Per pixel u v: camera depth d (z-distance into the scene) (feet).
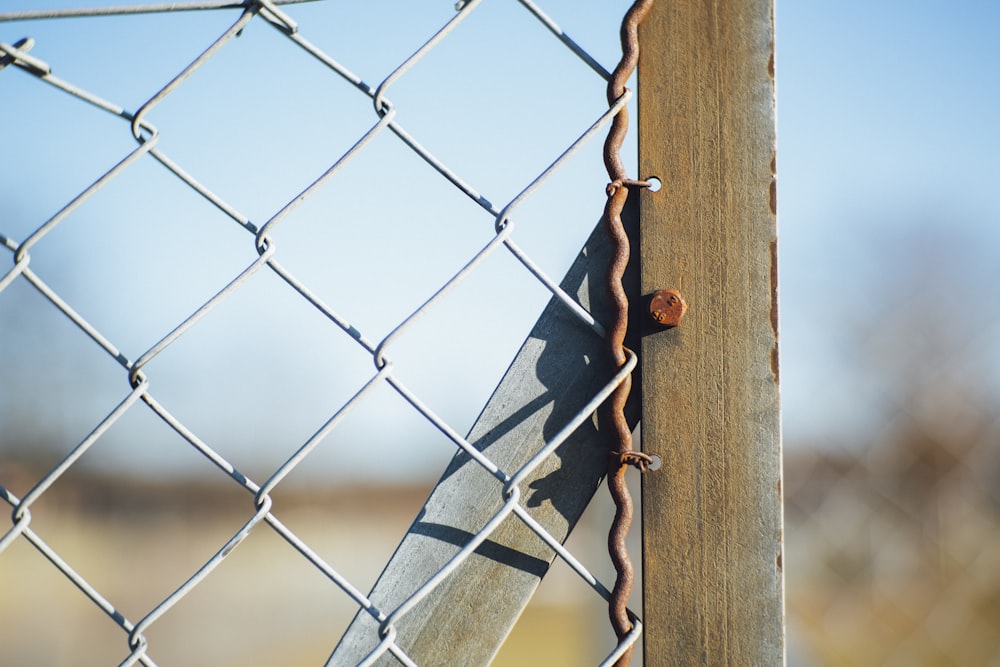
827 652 6.48
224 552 3.09
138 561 39.81
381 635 3.07
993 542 6.15
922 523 6.35
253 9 3.13
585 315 3.10
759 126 3.10
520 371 3.21
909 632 6.25
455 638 3.17
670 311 3.05
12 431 37.68
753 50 3.12
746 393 3.05
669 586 3.04
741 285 3.07
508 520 3.18
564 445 3.17
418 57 3.18
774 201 3.08
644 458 3.02
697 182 3.10
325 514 40.19
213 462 3.11
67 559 39.68
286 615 30.63
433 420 3.09
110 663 24.79
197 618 30.19
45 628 28.27
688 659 3.02
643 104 3.14
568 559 3.03
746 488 3.03
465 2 3.17
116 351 3.13
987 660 6.11
